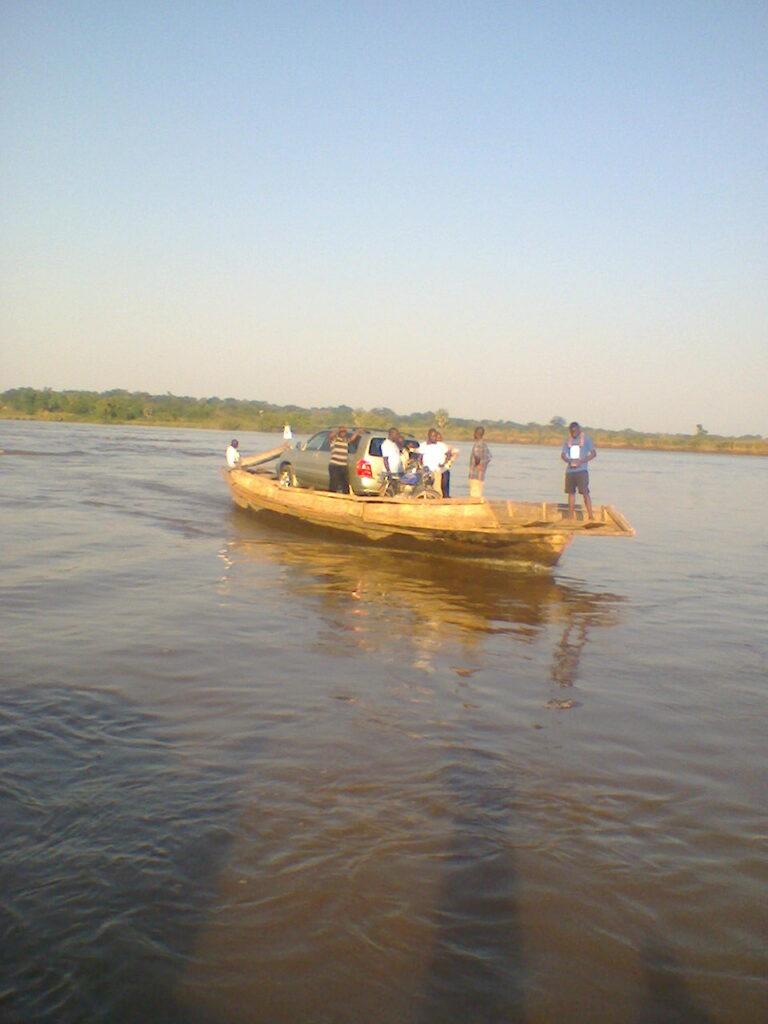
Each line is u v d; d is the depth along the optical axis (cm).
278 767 588
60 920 411
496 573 1409
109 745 611
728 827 537
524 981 386
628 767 622
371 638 943
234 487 2023
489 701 752
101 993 364
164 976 377
